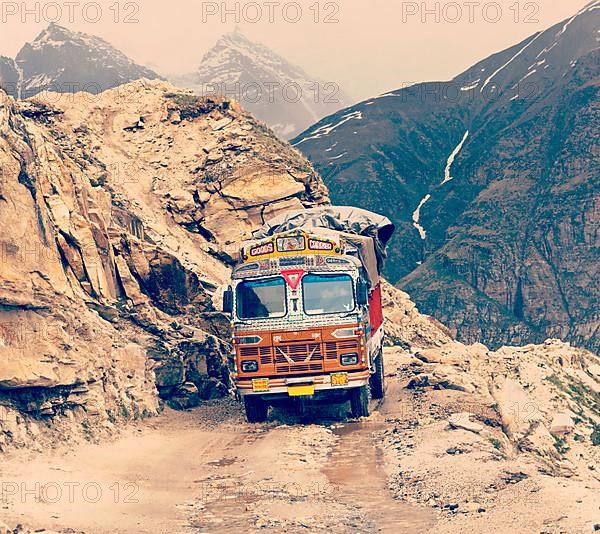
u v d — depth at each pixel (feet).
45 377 64.44
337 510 48.26
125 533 44.09
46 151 90.02
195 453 67.21
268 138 155.02
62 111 147.13
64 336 69.46
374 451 64.95
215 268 133.69
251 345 76.74
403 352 135.23
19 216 68.90
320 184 153.79
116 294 95.30
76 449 63.46
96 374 73.05
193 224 140.77
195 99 158.30
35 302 67.36
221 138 150.41
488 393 96.43
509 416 92.53
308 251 76.89
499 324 645.92
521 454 75.66
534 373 125.49
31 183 72.90
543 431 95.40
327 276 76.95
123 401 76.84
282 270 76.84
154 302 102.12
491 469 55.21
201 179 144.97
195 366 94.99
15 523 42.93
